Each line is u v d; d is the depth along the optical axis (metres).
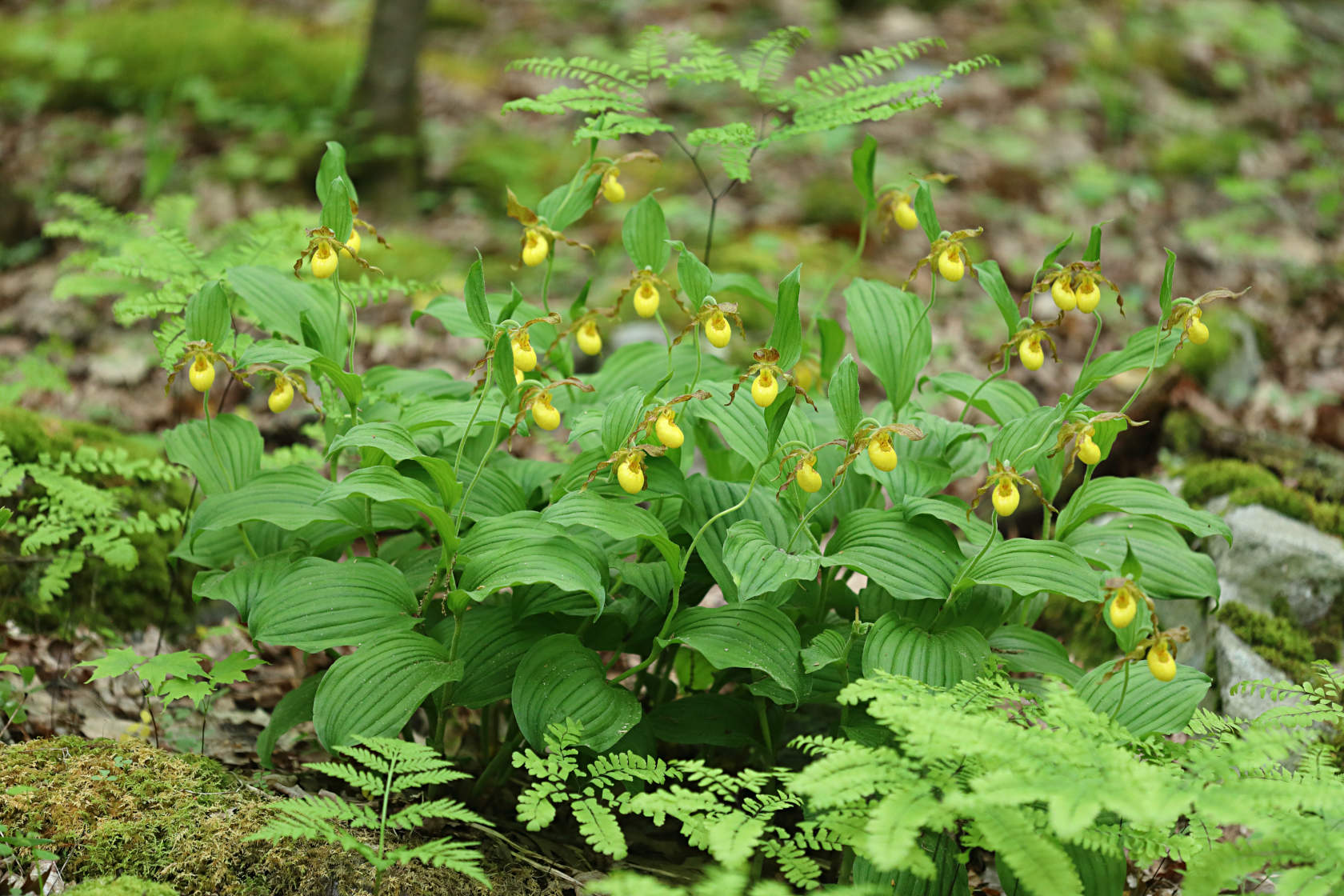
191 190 8.73
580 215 3.86
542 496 3.82
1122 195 9.48
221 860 3.00
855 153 3.89
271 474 3.48
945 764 2.85
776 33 4.30
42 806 3.08
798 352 3.12
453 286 7.43
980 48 11.66
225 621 4.95
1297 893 2.47
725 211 8.77
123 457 4.52
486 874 3.19
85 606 4.57
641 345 3.98
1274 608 4.54
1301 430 6.46
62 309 7.20
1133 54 11.76
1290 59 12.27
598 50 11.44
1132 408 5.85
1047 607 5.21
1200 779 2.65
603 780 3.05
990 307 7.82
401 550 3.95
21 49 10.38
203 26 10.55
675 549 3.11
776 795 3.11
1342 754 3.83
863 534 3.34
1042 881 2.43
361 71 9.18
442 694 3.41
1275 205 9.43
